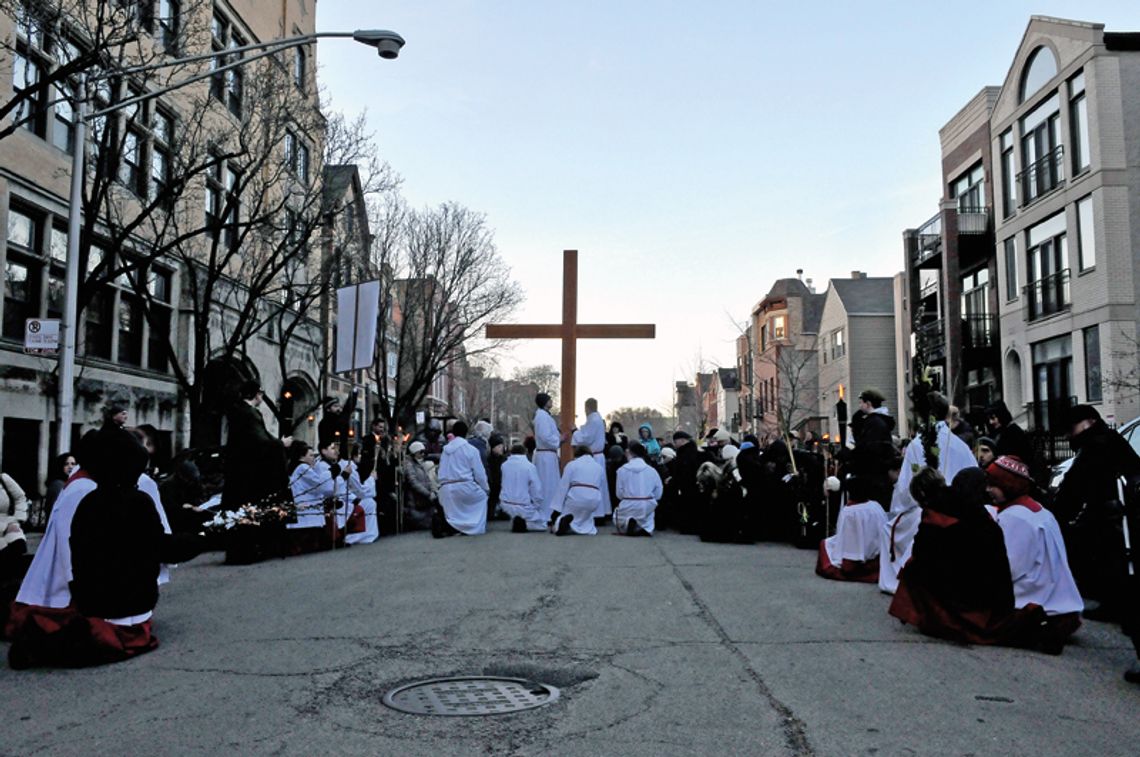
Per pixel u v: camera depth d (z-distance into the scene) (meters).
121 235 16.31
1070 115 24.84
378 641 6.91
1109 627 7.64
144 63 15.70
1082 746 4.50
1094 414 7.99
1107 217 23.30
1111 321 23.05
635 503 14.59
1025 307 26.92
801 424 43.12
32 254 18.12
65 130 19.20
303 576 10.30
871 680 5.73
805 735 4.65
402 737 4.69
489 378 79.25
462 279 33.31
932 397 9.12
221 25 24.70
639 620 7.61
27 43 15.52
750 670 5.98
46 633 6.17
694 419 85.06
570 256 20.70
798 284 56.06
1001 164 28.77
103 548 6.41
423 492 16.38
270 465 11.74
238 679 5.89
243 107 21.97
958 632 6.82
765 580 9.76
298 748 4.54
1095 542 7.92
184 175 17.20
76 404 19.36
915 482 7.12
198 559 12.29
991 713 5.04
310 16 31.11
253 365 24.69
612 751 4.44
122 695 5.55
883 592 8.88
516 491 15.48
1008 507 7.17
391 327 40.19
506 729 4.81
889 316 44.59
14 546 7.67
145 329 22.66
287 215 23.58
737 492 13.47
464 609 8.11
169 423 23.53
